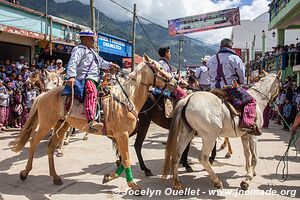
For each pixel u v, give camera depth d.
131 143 9.12
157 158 7.60
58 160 7.18
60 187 5.59
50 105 5.62
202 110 5.32
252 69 28.86
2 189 5.45
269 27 21.22
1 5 13.48
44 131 5.75
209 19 18.25
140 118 6.38
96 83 5.48
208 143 5.40
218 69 6.09
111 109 5.34
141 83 5.70
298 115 5.85
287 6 15.66
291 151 8.70
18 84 11.58
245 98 5.60
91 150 8.12
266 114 12.81
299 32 32.94
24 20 14.64
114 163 7.05
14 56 14.82
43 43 15.57
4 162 7.02
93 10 13.72
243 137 5.97
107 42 21.03
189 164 7.20
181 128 5.53
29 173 6.28
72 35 17.47
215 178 5.57
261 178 6.30
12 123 11.40
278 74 6.39
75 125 5.56
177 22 18.78
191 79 8.19
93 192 5.39
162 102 6.54
